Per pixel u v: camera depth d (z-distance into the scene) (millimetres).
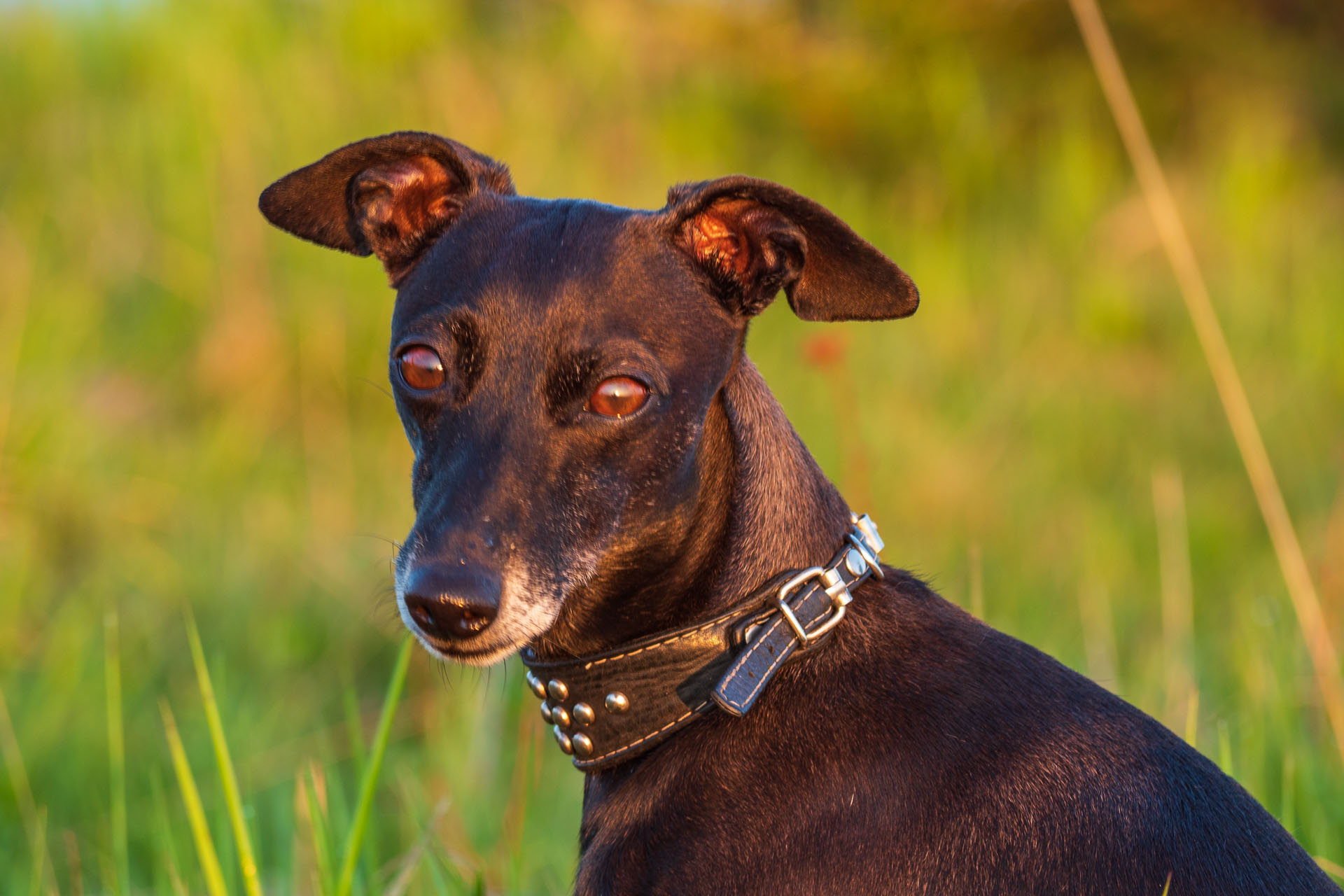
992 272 11906
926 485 8695
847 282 3111
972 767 2713
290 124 10461
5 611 6551
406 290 3139
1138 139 5281
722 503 3076
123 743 5734
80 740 5648
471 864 4168
